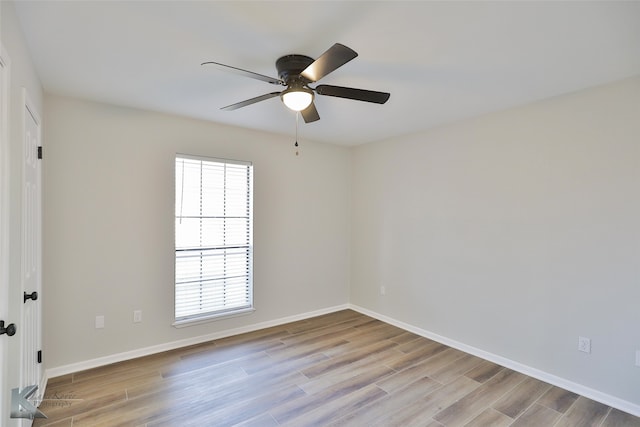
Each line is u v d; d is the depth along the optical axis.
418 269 3.73
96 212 2.84
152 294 3.12
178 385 2.54
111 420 2.11
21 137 1.69
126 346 2.98
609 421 2.16
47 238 2.62
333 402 2.35
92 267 2.82
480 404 2.34
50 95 2.63
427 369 2.86
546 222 2.69
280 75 2.09
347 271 4.66
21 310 1.69
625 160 2.30
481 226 3.14
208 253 3.51
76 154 2.75
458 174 3.34
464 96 2.64
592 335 2.44
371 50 1.92
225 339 3.49
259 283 3.83
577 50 1.91
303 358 3.05
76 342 2.75
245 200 3.75
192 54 1.99
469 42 1.83
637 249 2.24
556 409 2.29
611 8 1.51
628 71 2.18
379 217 4.23
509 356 2.92
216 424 2.09
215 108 3.00
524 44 1.85
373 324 4.02
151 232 3.11
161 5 1.51
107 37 1.80
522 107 2.84
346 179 4.64
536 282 2.75
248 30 1.73
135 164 3.02
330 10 1.54
